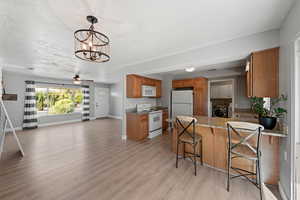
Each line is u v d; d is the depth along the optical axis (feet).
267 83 6.04
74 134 14.64
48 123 18.99
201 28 5.97
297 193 4.63
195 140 7.27
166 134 14.88
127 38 6.91
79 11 4.69
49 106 19.36
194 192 5.73
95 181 6.44
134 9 4.63
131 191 5.77
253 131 5.55
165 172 7.24
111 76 18.01
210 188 5.98
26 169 7.46
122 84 13.26
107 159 8.74
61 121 20.39
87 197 5.41
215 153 7.65
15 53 8.92
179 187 6.04
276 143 6.09
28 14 4.83
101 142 12.09
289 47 4.80
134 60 10.89
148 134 13.55
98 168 7.63
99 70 14.39
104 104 26.53
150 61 10.84
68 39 6.89
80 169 7.51
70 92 21.74
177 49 8.49
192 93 14.88
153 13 4.88
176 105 15.85
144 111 14.19
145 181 6.47
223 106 19.80
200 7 4.57
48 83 18.63
